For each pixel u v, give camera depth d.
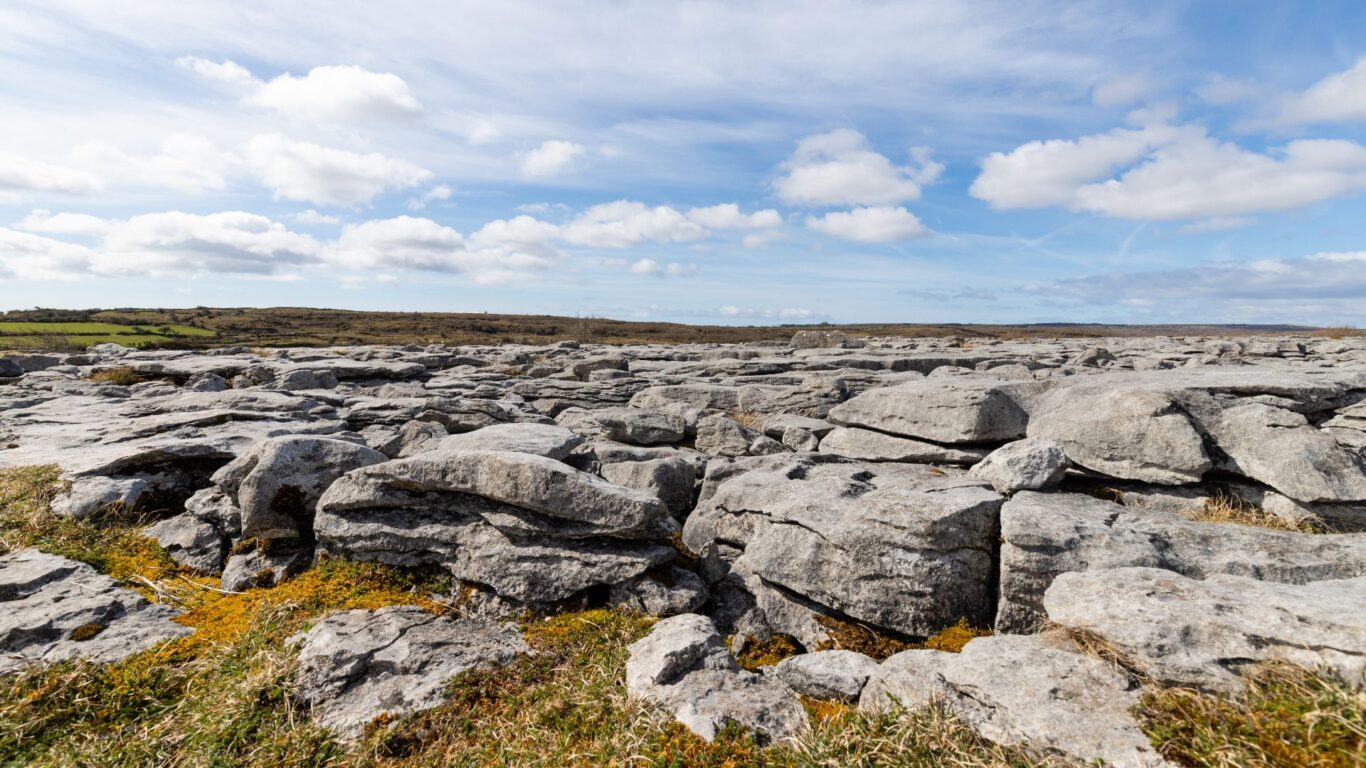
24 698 7.83
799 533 10.80
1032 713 6.44
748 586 11.13
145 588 10.95
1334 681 5.81
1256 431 12.65
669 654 8.04
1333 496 11.16
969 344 58.47
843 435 18.00
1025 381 16.77
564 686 8.38
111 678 8.44
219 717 7.83
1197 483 12.75
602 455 16.83
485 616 10.23
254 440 16.27
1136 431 13.05
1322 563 9.02
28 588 10.37
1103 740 5.99
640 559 10.48
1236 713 5.89
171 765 7.26
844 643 9.73
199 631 9.73
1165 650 6.62
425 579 11.03
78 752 7.33
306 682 8.43
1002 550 9.73
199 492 13.38
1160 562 8.97
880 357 35.03
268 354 46.41
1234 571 9.05
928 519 9.78
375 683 8.52
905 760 6.31
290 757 7.40
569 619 9.98
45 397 26.28
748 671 8.35
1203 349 44.53
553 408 26.09
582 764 6.92
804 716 7.36
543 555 10.62
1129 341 64.94
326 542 11.68
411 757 7.52
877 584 9.82
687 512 15.41
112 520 12.98
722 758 6.71
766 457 15.45
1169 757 5.70
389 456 16.83
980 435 15.03
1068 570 9.14
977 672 7.11
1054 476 12.05
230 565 11.73
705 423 19.72
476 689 8.41
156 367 32.56
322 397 24.61
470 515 11.29
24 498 13.45
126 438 17.81
